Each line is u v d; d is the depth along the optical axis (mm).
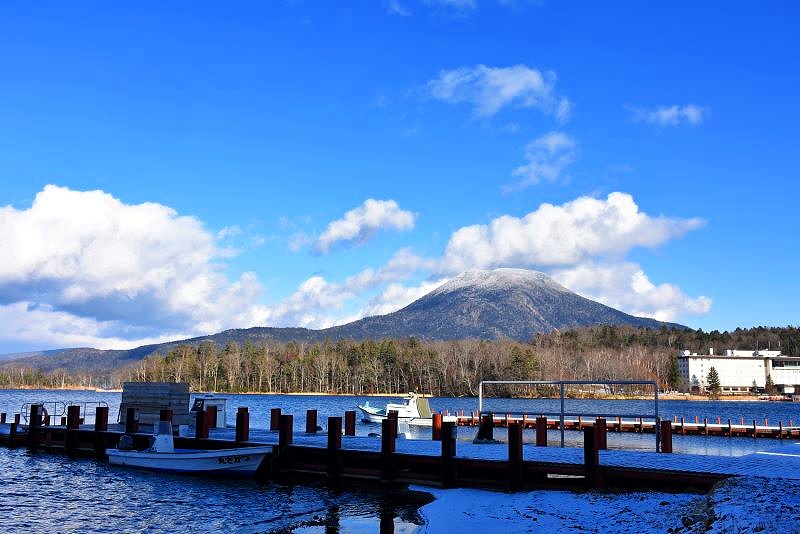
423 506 20234
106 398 159500
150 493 24891
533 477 22531
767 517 13977
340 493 24531
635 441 43906
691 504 17547
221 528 19875
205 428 31047
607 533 16109
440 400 163000
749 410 128500
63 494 24828
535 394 182750
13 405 110562
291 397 183250
